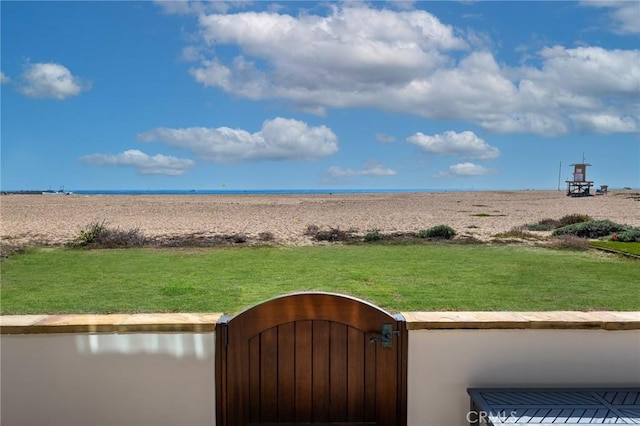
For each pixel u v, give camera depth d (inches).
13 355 77.0
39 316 81.3
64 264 376.2
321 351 76.8
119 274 334.0
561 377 79.1
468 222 763.4
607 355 78.9
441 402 78.9
